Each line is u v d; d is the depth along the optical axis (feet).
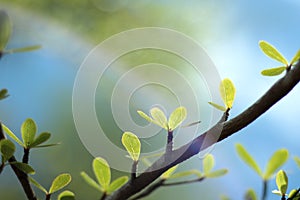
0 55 1.47
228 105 1.50
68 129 5.53
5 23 1.48
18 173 1.52
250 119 1.48
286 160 1.73
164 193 4.81
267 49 1.52
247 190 1.77
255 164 1.74
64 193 1.59
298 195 1.59
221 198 1.94
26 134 1.51
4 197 4.90
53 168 5.31
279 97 1.47
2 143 1.46
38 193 3.01
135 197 1.70
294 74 1.45
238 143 1.75
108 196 1.55
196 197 4.77
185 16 6.88
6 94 1.42
